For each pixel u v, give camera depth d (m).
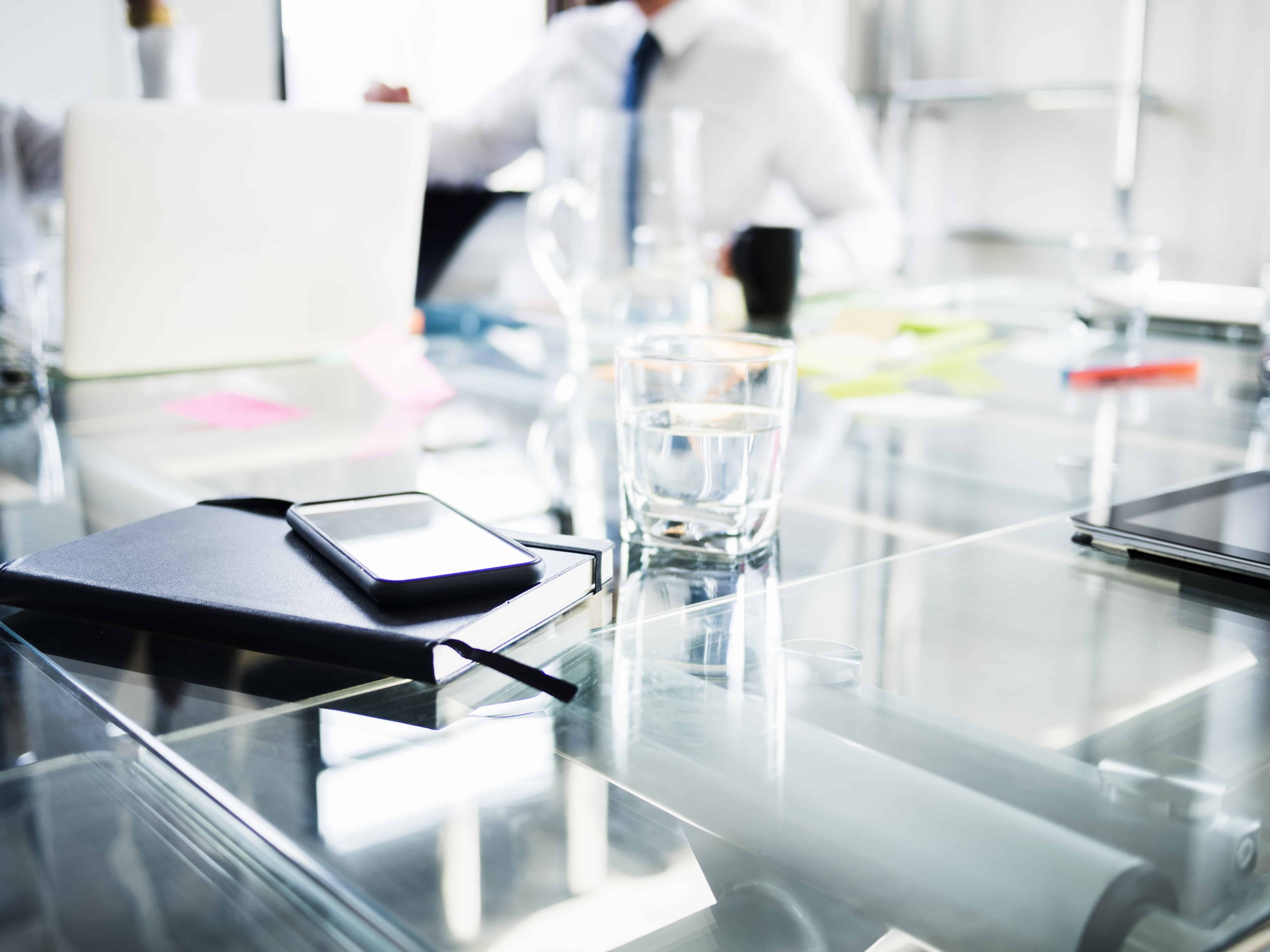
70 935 0.25
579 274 1.31
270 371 1.12
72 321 1.00
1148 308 1.31
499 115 2.61
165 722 0.34
